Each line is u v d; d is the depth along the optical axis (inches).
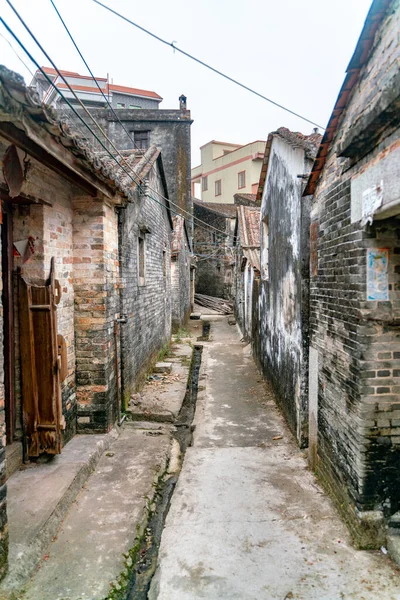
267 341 309.0
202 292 967.0
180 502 149.7
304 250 191.3
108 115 673.0
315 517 138.2
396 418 120.4
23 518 125.9
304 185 187.8
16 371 158.9
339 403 139.2
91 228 191.3
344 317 133.3
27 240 158.2
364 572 112.0
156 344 369.4
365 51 108.6
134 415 236.8
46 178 158.9
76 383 193.9
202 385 317.1
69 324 187.2
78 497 148.7
